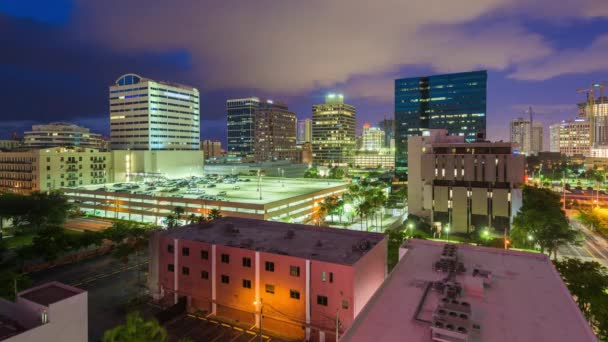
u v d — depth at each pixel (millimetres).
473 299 37594
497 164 128875
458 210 133125
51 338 33688
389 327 31516
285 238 74250
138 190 175625
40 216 129000
